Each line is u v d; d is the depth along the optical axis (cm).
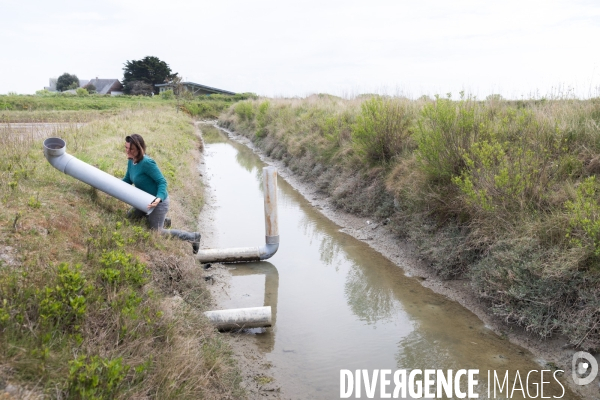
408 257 722
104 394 271
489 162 600
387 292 613
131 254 446
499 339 486
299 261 731
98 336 329
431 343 483
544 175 579
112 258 413
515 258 510
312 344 483
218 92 6588
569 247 487
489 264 548
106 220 528
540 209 560
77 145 897
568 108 747
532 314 474
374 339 495
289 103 2277
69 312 323
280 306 573
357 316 548
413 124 971
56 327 308
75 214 493
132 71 8362
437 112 721
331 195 1099
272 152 1770
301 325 525
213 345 421
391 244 781
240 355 454
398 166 870
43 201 485
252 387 402
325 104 1841
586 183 517
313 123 1573
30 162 627
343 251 772
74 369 262
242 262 718
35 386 252
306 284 643
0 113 2177
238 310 500
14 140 721
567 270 463
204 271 659
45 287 328
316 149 1354
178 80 4050
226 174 1465
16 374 255
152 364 327
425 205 730
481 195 568
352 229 887
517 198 568
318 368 438
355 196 988
